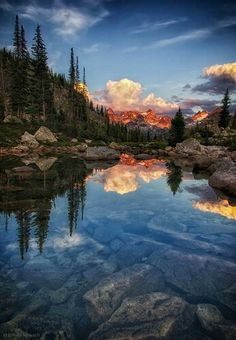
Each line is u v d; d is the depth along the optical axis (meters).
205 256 6.29
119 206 10.81
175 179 18.61
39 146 44.53
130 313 4.25
